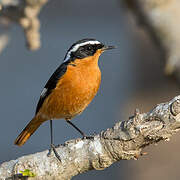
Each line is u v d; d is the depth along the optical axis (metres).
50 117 10.34
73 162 7.70
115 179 15.26
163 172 13.44
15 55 21.30
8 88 20.98
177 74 10.07
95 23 19.81
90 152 7.61
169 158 13.49
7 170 7.79
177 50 10.09
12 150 19.08
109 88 19.53
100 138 7.58
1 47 11.74
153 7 10.62
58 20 19.42
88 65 9.88
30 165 7.74
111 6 19.08
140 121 7.11
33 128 10.59
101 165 7.64
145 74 14.77
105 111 19.28
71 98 9.79
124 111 14.95
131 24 15.12
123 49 19.36
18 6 10.49
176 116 6.83
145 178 13.45
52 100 9.94
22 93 20.92
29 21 10.69
